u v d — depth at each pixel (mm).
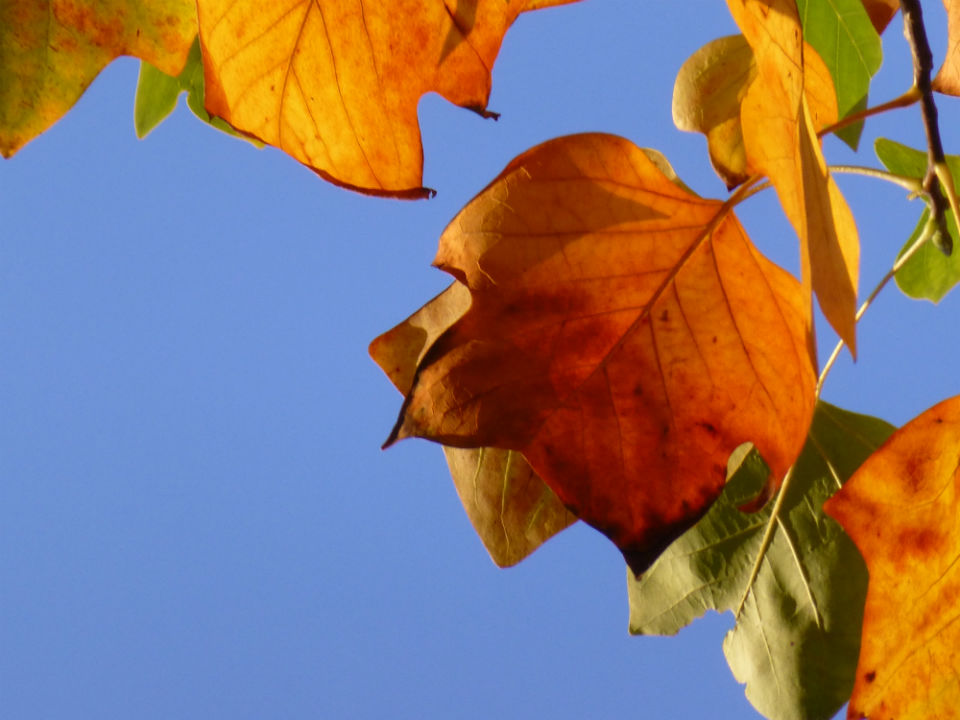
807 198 1040
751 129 1060
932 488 1090
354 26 1101
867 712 1094
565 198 1105
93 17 1108
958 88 1141
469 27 1109
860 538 1092
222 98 1097
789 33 1046
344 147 1113
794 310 1099
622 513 1098
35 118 1112
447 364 1098
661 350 1105
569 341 1104
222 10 1089
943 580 1092
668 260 1109
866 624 1093
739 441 1101
